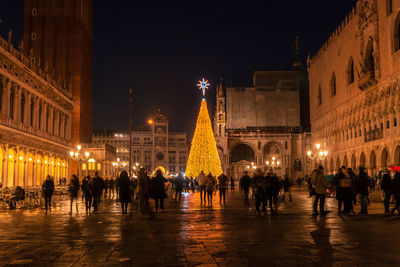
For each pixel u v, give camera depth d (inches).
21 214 947.3
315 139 3666.3
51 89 2427.4
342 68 2888.8
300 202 1307.8
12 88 1872.5
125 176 919.0
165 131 6574.8
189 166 2394.2
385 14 2117.4
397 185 855.1
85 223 742.5
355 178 892.6
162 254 440.1
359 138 2551.7
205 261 402.6
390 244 488.1
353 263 386.3
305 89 4726.9
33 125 2185.0
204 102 2475.4
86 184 1059.9
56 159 2623.0
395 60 2000.5
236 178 4537.4
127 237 562.9
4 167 1780.3
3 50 1697.8
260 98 4658.0
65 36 3309.5
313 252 441.4
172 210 1010.1
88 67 3634.4
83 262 403.5
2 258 425.1
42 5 3334.2
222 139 4468.5
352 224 685.3
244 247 476.7
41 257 429.1
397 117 1984.5
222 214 892.0
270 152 4564.5
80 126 3287.4
